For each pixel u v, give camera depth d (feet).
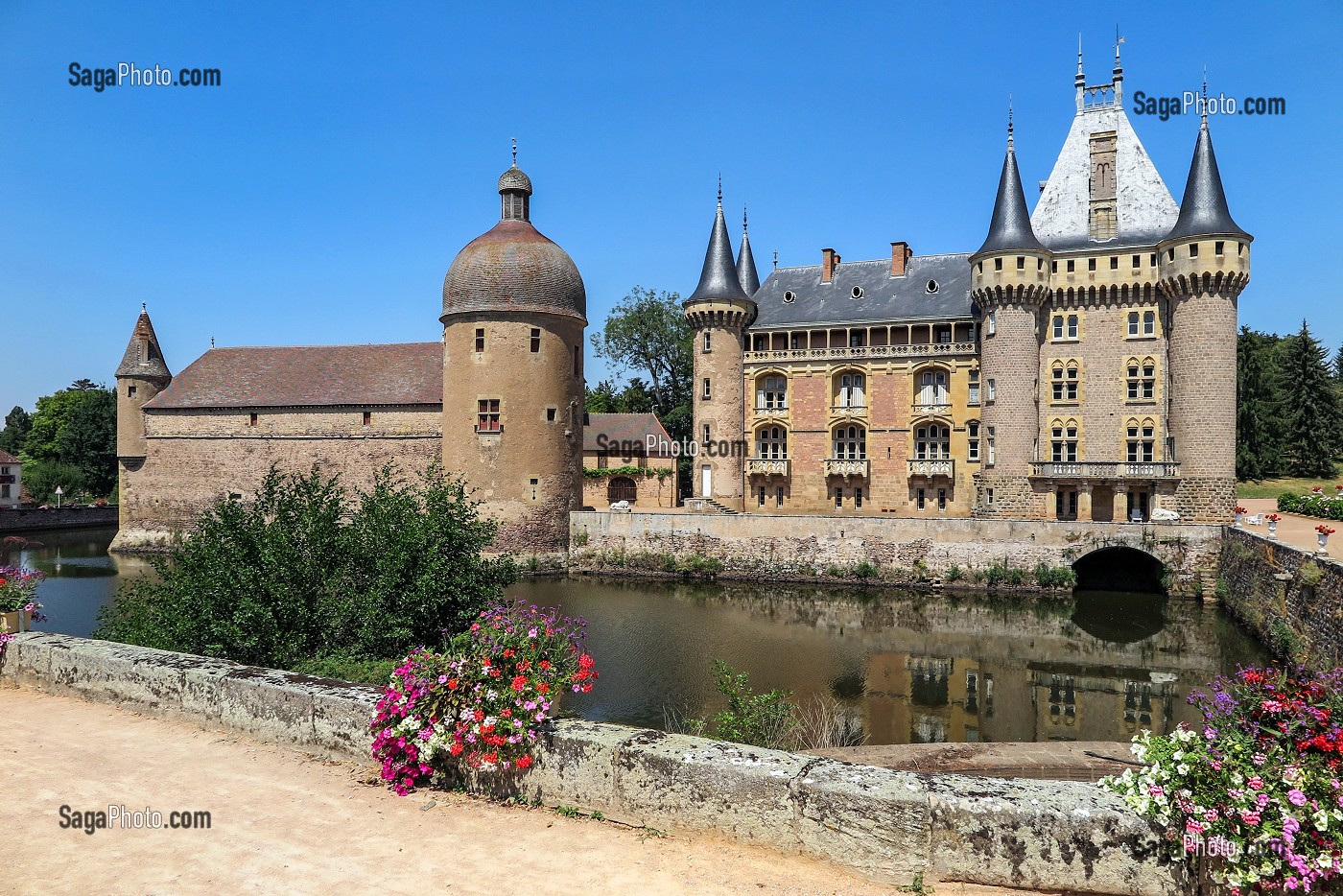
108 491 280.72
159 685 27.50
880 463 170.71
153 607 54.95
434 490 59.98
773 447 181.78
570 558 145.48
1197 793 15.69
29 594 45.47
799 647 87.92
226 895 16.19
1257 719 17.51
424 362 173.88
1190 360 134.72
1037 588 118.73
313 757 23.84
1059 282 149.48
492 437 141.79
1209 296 133.18
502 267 142.92
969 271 172.24
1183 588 114.11
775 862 17.85
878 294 178.19
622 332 235.61
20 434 398.01
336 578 51.72
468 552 56.49
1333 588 66.28
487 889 16.58
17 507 215.31
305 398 170.71
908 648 88.12
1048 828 16.40
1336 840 14.64
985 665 81.10
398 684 22.40
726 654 83.61
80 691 29.55
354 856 17.92
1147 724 62.85
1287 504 139.95
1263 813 15.08
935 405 167.43
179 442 176.86
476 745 20.98
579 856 18.06
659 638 91.30
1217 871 15.46
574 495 149.48
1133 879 15.97
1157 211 147.74
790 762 18.90
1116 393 146.82
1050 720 63.82
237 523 51.21
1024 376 146.41
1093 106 156.87
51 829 18.97
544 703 21.01
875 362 170.91
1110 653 86.22
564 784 20.47
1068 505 145.79
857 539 130.00
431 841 18.66
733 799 18.56
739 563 135.85
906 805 17.03
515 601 54.95
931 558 125.08
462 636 22.81
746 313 179.52
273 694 24.94
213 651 46.34
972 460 162.20
